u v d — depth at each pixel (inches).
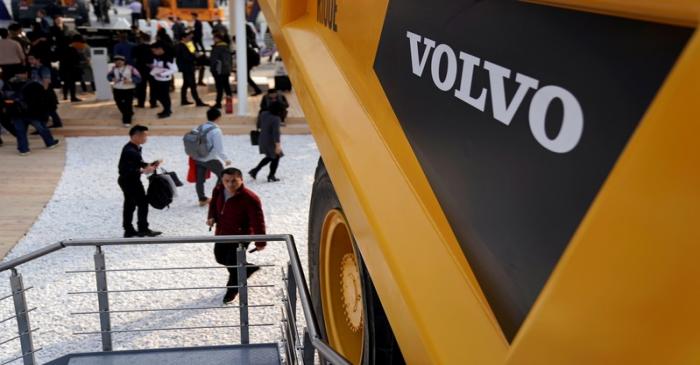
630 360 38.8
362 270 111.3
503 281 55.8
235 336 257.3
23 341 190.9
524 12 54.1
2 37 547.2
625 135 41.1
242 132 557.3
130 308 271.9
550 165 49.5
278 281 299.4
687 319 35.3
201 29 826.2
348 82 99.2
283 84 658.2
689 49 33.9
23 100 473.1
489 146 58.7
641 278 37.1
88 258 316.8
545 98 50.4
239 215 251.1
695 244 34.2
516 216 54.1
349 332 137.4
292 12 136.3
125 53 587.2
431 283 66.4
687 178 34.1
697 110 33.4
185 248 331.6
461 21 65.5
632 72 40.6
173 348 200.2
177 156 486.9
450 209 66.2
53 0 967.0
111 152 491.8
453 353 60.3
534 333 46.7
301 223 366.0
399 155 79.1
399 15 82.2
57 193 401.4
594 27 44.8
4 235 336.8
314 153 510.9
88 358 194.2
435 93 70.7
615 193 38.3
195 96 607.5
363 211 83.5
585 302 41.1
